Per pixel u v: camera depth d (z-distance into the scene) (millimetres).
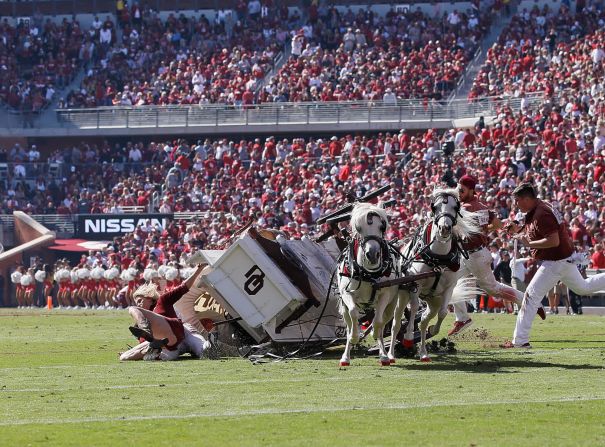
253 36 187375
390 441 29359
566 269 56219
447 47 172875
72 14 196625
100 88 181500
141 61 186750
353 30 181000
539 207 56000
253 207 141000
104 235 153625
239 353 54281
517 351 54844
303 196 140250
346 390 39469
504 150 127688
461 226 48938
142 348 53750
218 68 181625
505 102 152125
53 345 64688
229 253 53062
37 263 141500
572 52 154375
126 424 32344
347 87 170750
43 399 38031
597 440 29406
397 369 46688
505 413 33719
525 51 162125
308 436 30125
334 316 54750
